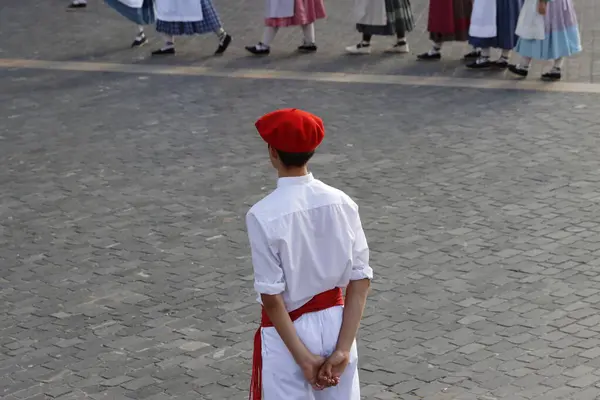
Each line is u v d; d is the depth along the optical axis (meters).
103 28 16.41
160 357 6.60
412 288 7.45
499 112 11.61
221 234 8.59
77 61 14.58
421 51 14.50
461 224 8.57
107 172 10.20
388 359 6.45
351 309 4.31
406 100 12.22
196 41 15.49
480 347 6.55
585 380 6.09
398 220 8.70
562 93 12.27
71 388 6.24
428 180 9.62
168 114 12.07
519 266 7.73
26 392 6.21
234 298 7.42
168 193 9.58
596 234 8.26
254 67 13.98
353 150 10.52
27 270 8.03
